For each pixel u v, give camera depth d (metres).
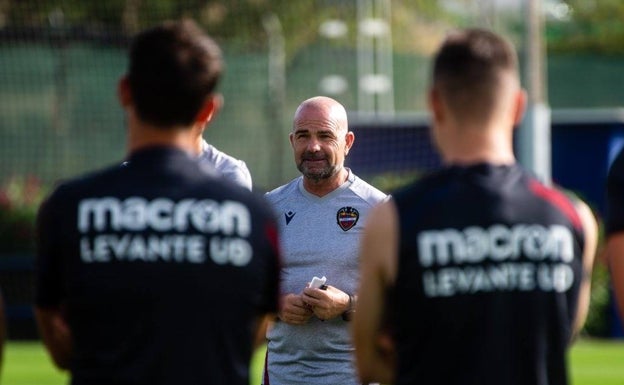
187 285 9.15
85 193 9.36
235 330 9.24
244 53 50.50
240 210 9.41
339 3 52.03
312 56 51.44
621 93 58.34
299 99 50.88
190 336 9.09
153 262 9.16
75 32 48.78
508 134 9.62
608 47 63.00
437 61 9.53
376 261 9.33
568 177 49.81
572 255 9.41
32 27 48.81
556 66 59.97
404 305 9.24
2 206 44.91
